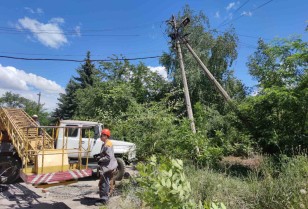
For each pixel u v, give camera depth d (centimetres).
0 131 953
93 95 2047
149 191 255
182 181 255
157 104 1023
